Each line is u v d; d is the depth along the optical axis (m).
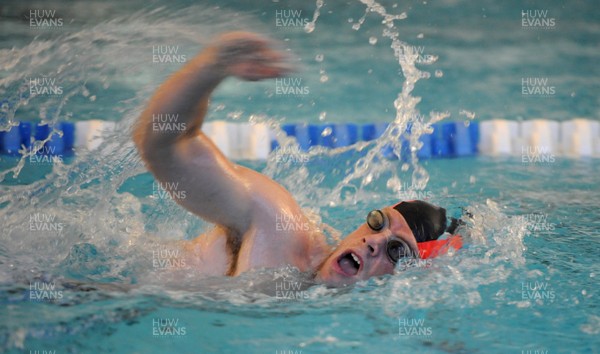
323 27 27.80
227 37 6.07
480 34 27.97
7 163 13.30
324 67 23.19
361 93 20.52
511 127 18.05
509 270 7.72
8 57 14.41
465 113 19.11
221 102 18.95
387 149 15.84
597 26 28.86
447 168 15.24
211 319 6.30
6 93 12.86
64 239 8.25
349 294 6.96
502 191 12.78
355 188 12.74
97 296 6.57
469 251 8.02
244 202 7.02
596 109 19.52
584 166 15.51
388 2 31.77
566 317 6.60
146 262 7.64
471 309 6.71
